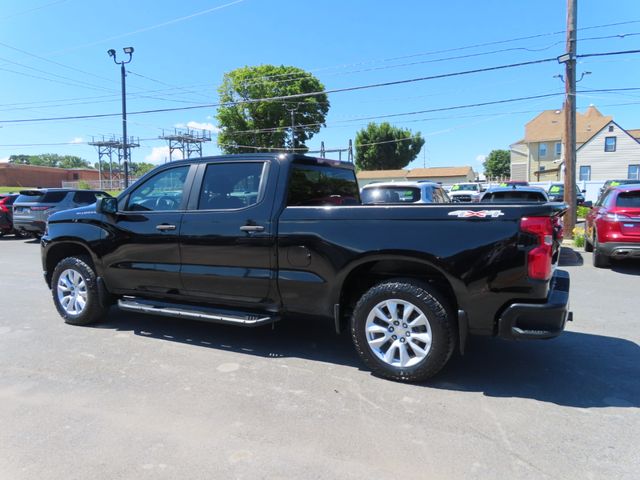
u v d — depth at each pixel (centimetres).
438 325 387
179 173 505
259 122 5772
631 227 895
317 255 422
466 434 321
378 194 1024
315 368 439
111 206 524
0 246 1498
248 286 458
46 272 607
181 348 495
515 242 364
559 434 320
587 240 1177
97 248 542
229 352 483
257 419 342
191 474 277
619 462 288
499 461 289
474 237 374
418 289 393
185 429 328
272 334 543
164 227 494
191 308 493
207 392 387
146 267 511
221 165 482
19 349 491
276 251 439
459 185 3675
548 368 438
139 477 274
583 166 4522
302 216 430
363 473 278
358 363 452
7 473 278
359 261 405
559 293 388
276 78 5684
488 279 370
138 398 376
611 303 680
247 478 273
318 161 512
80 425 333
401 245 391
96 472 279
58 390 390
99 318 574
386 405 364
